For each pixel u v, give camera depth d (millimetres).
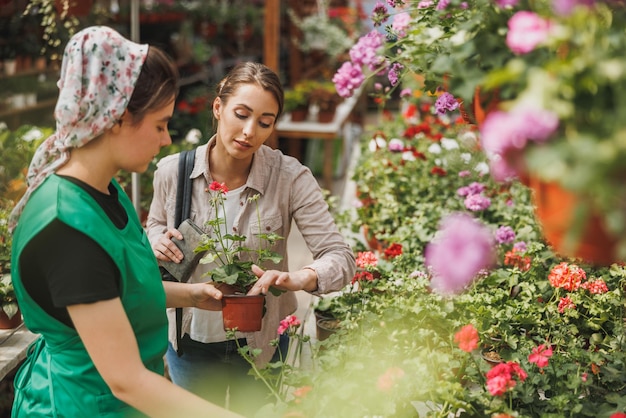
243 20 10508
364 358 2105
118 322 1466
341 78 2344
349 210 4445
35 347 1735
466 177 4504
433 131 6031
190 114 7922
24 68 6871
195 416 1480
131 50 1478
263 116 2139
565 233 1131
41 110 7027
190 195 2318
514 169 1124
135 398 1476
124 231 1586
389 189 4641
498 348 2625
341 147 8352
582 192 1033
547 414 1849
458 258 1309
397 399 1920
